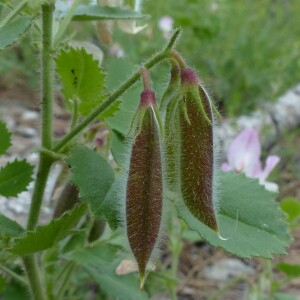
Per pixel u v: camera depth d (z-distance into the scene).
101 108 0.06
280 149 0.17
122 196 0.05
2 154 0.07
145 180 0.05
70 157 0.06
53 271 0.08
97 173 0.06
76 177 0.06
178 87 0.05
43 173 0.07
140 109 0.05
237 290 0.12
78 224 0.08
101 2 0.07
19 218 0.11
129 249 0.05
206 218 0.05
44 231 0.06
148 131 0.05
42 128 0.07
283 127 0.19
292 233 0.14
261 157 0.16
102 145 0.07
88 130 0.07
